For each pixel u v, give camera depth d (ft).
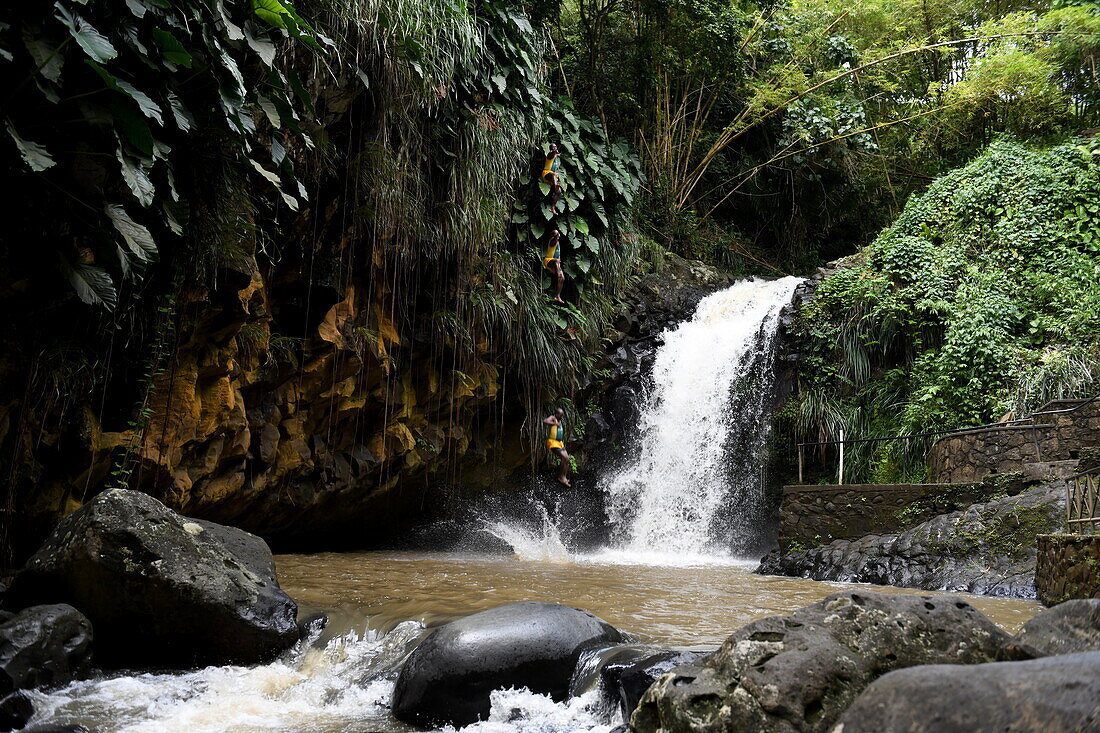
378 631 17.81
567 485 37.93
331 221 27.94
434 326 33.45
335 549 37.99
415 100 27.40
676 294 52.90
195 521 18.72
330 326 28.84
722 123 65.26
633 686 12.30
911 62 70.18
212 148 20.48
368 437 33.60
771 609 21.15
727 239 64.03
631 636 16.61
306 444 30.53
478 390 36.86
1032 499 29.09
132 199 19.10
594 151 43.32
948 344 42.52
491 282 34.45
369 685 15.49
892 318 45.88
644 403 49.11
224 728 13.32
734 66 58.13
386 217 27.96
